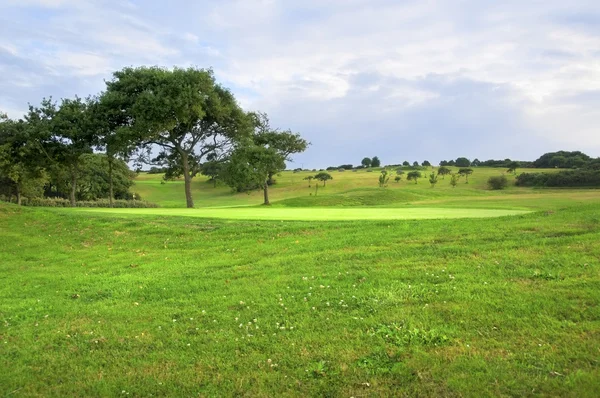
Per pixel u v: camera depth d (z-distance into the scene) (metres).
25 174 47.59
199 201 92.56
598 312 5.69
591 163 99.69
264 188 57.34
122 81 40.59
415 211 22.92
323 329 5.96
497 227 11.88
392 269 8.62
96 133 41.28
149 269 11.05
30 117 42.53
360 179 115.00
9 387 4.91
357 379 4.59
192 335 6.13
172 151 46.03
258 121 58.28
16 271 11.89
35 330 6.77
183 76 39.19
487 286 7.07
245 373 4.91
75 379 5.03
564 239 9.66
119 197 84.19
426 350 5.09
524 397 4.04
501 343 5.10
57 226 18.17
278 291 7.88
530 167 133.88
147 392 4.67
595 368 4.43
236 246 13.20
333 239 12.62
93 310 7.70
